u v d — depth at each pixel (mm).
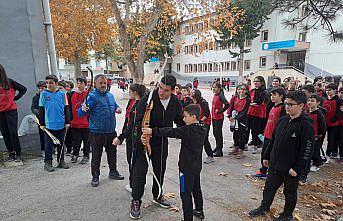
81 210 3455
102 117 4172
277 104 4699
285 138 3166
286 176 3184
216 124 6059
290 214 3246
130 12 12992
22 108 5691
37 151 5734
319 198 4055
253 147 6637
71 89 6230
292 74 28219
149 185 4328
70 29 17969
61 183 4297
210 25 12867
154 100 3328
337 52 28188
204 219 3326
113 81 48156
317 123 5156
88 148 5395
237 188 4348
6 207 3504
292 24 8648
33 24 5730
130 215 3305
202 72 42344
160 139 3459
